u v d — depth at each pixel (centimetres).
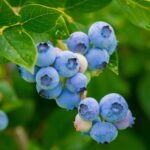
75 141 69
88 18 52
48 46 38
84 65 39
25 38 37
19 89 71
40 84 38
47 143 71
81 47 40
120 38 71
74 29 44
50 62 38
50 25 38
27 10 38
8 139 69
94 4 44
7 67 69
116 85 71
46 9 38
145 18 44
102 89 70
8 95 65
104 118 39
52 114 71
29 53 37
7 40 37
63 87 39
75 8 44
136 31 71
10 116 68
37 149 70
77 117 39
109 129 39
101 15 64
